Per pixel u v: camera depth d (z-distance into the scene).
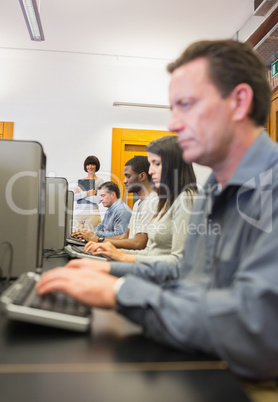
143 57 4.25
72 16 3.45
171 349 0.54
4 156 1.16
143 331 0.59
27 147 1.16
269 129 2.85
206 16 3.44
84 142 4.27
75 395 0.41
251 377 0.49
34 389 0.42
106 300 0.59
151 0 3.19
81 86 4.32
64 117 4.26
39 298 0.66
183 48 0.72
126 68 4.38
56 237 2.19
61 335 0.60
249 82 0.66
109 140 4.30
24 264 1.14
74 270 0.66
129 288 0.59
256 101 0.67
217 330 0.48
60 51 4.16
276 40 2.62
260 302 0.48
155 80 4.41
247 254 0.58
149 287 0.58
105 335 0.60
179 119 0.67
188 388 0.43
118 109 4.34
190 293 0.55
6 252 1.14
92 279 0.61
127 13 3.40
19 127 4.19
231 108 0.65
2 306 0.62
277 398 0.49
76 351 0.53
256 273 0.51
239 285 0.51
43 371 0.46
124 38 3.85
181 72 0.66
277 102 2.78
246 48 0.68
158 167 1.54
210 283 0.66
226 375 0.46
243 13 3.38
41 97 4.25
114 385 0.43
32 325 0.64
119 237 2.43
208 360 0.50
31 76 4.25
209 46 0.66
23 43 3.98
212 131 0.65
